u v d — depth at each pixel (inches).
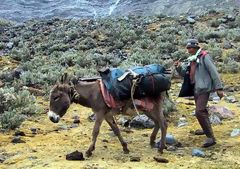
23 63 753.6
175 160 321.7
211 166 307.6
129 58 732.0
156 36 921.5
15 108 476.1
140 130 412.8
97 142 370.3
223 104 493.4
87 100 330.0
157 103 341.1
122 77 327.9
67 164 310.0
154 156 329.1
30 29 1202.0
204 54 354.3
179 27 998.4
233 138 374.6
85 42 909.2
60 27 1158.3
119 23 1127.0
